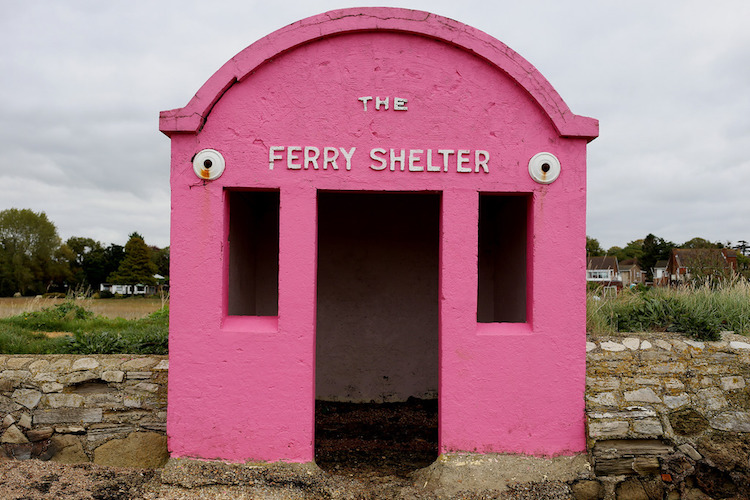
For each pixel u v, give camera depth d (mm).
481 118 4871
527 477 4598
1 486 4559
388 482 4801
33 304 14141
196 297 4711
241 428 4684
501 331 4840
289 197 4770
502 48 4832
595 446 4758
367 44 4840
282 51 4762
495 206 7363
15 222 49969
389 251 7852
